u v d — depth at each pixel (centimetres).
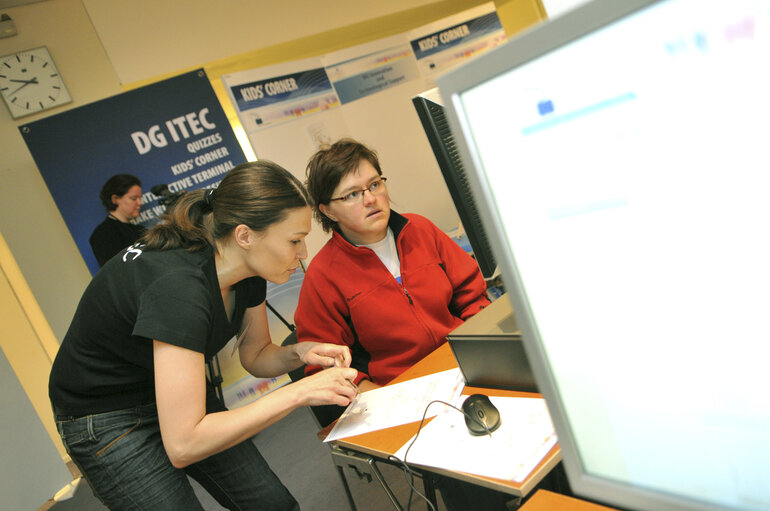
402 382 133
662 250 41
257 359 149
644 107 38
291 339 168
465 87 46
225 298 131
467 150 48
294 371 157
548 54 41
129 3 395
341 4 491
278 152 399
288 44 461
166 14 409
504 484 77
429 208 478
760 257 37
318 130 420
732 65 34
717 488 45
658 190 40
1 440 282
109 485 120
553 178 45
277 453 286
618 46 38
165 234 116
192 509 124
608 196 42
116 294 113
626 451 50
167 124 361
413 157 472
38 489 293
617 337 46
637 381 47
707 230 38
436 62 492
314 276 161
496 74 44
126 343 116
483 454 87
